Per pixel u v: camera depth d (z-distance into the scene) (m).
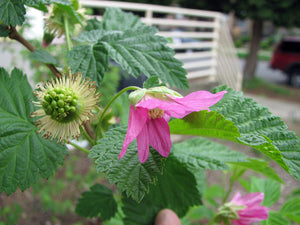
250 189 0.17
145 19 0.68
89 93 0.08
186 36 0.84
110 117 0.11
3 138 0.09
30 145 0.09
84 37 0.11
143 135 0.08
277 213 0.15
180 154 0.11
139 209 0.12
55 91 0.08
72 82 0.08
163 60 0.10
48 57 0.11
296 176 0.07
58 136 0.08
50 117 0.08
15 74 0.11
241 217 0.13
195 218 0.27
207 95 0.07
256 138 0.07
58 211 0.31
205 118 0.08
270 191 0.17
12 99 0.10
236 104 0.09
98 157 0.08
